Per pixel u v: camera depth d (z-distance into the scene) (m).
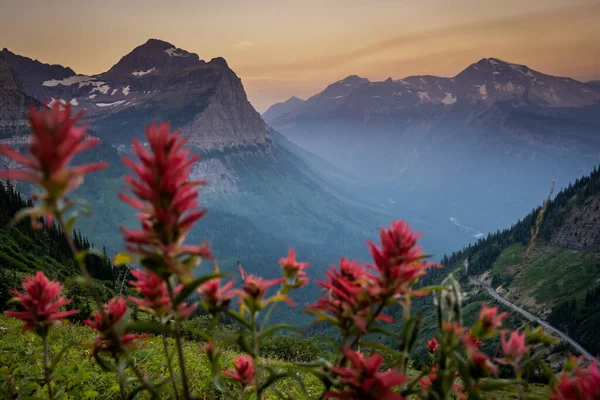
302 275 3.33
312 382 11.63
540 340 2.95
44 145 2.32
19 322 15.10
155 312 3.37
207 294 3.27
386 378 2.70
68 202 2.45
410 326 3.04
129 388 6.16
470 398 2.83
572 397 2.56
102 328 3.26
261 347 24.22
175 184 2.69
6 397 4.81
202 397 6.20
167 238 2.66
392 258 3.02
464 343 2.87
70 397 5.64
